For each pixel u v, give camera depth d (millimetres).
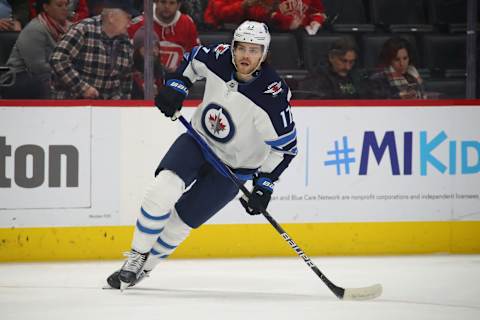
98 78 11781
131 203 11289
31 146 11039
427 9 13328
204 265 10891
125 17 11727
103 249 11273
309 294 8859
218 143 8609
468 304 8328
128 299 8398
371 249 11805
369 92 12633
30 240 11109
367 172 11727
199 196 8688
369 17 13297
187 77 8617
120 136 11219
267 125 8297
